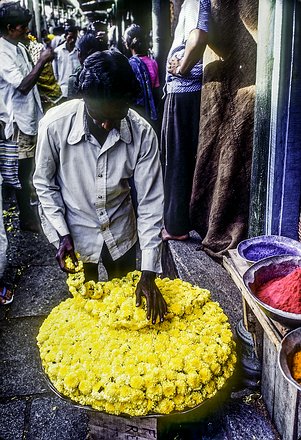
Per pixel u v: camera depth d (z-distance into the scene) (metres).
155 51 5.27
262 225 2.53
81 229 2.21
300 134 2.24
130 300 1.96
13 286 3.56
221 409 2.12
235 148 2.88
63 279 3.64
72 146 1.92
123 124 1.90
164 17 5.14
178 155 3.22
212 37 2.71
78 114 1.89
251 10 2.60
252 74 2.71
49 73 5.08
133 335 1.92
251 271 1.78
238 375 2.24
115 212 2.21
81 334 1.95
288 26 2.06
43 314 3.22
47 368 1.89
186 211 3.37
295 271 1.69
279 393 1.92
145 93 4.40
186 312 2.03
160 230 2.02
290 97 2.17
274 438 1.97
